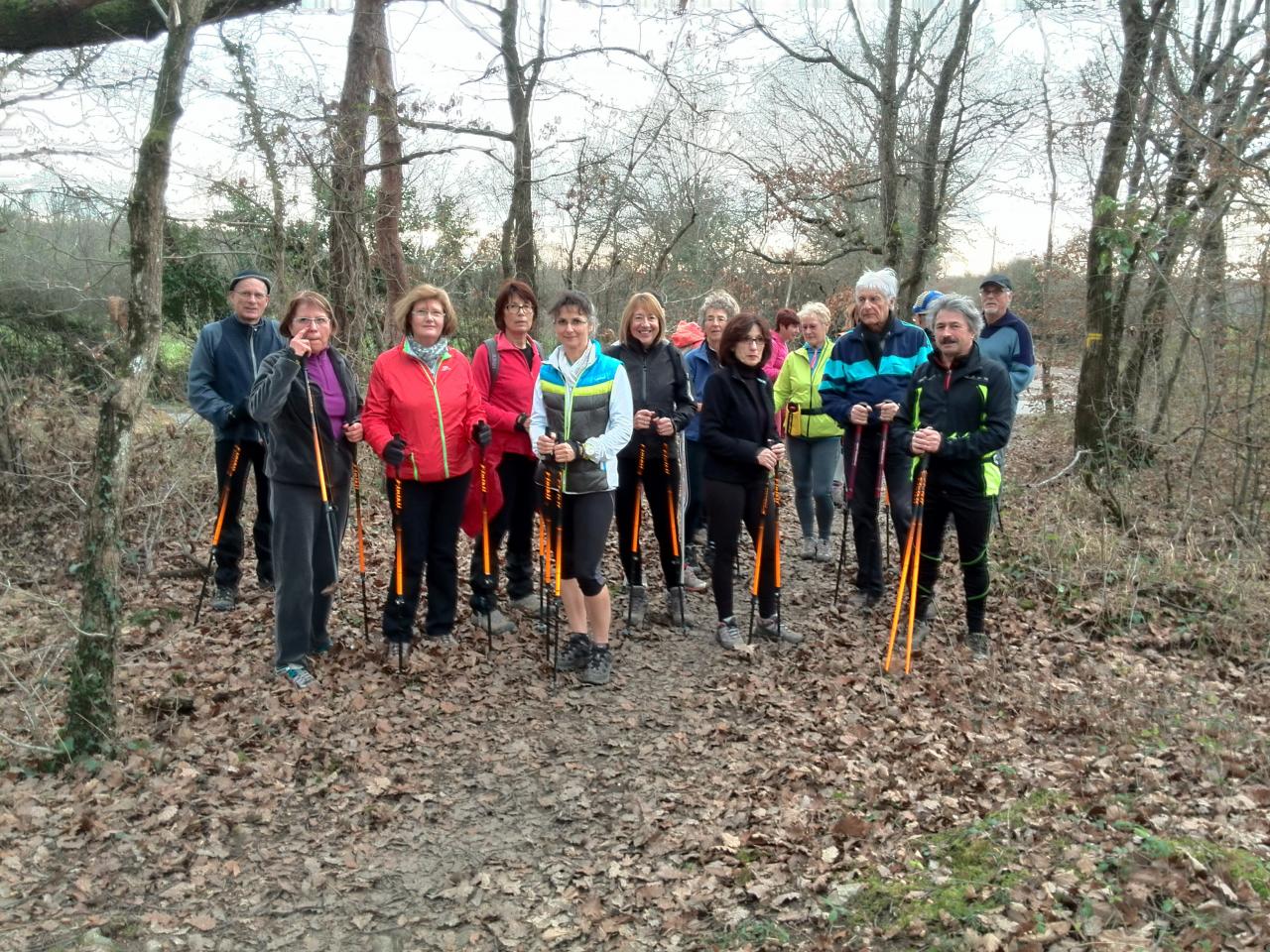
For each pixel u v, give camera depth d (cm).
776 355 828
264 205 951
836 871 372
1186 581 692
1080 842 359
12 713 493
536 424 557
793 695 541
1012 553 763
